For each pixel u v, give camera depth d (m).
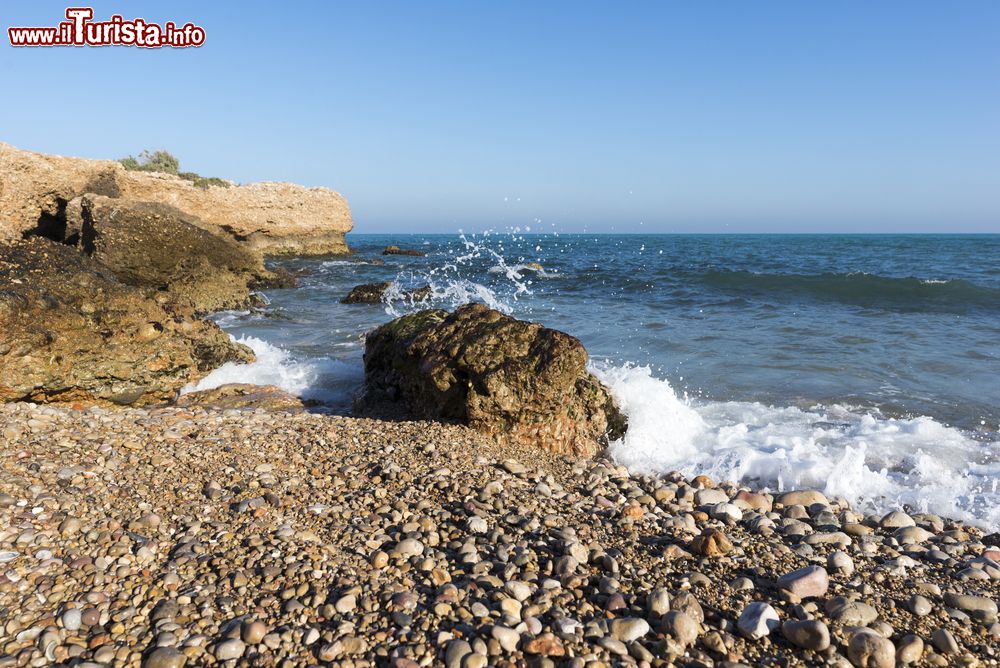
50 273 8.52
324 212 41.12
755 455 6.38
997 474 5.94
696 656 3.02
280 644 2.99
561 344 6.45
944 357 10.38
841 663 2.98
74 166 23.83
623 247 62.69
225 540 3.95
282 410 8.15
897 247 61.12
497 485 5.05
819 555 4.17
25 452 4.95
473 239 77.19
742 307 16.78
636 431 7.02
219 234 21.89
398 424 6.63
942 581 3.89
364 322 15.36
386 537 4.13
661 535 4.40
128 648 2.93
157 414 6.64
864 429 7.14
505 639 3.00
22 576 3.40
